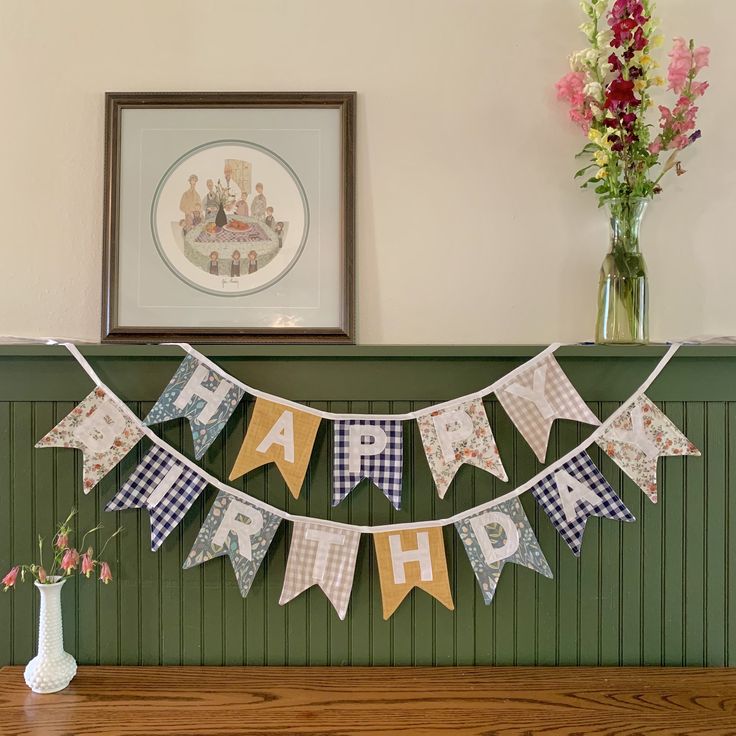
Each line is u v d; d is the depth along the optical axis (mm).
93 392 1041
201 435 1023
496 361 1051
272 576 1082
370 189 1155
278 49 1152
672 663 1085
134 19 1150
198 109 1141
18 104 1150
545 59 1151
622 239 1075
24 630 1079
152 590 1082
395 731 899
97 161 1156
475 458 1033
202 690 1002
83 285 1155
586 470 1044
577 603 1085
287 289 1143
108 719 922
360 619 1085
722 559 1079
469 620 1087
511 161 1154
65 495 1071
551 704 963
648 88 1135
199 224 1144
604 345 1039
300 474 1028
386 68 1153
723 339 1105
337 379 1056
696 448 1051
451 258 1159
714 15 1151
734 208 1151
